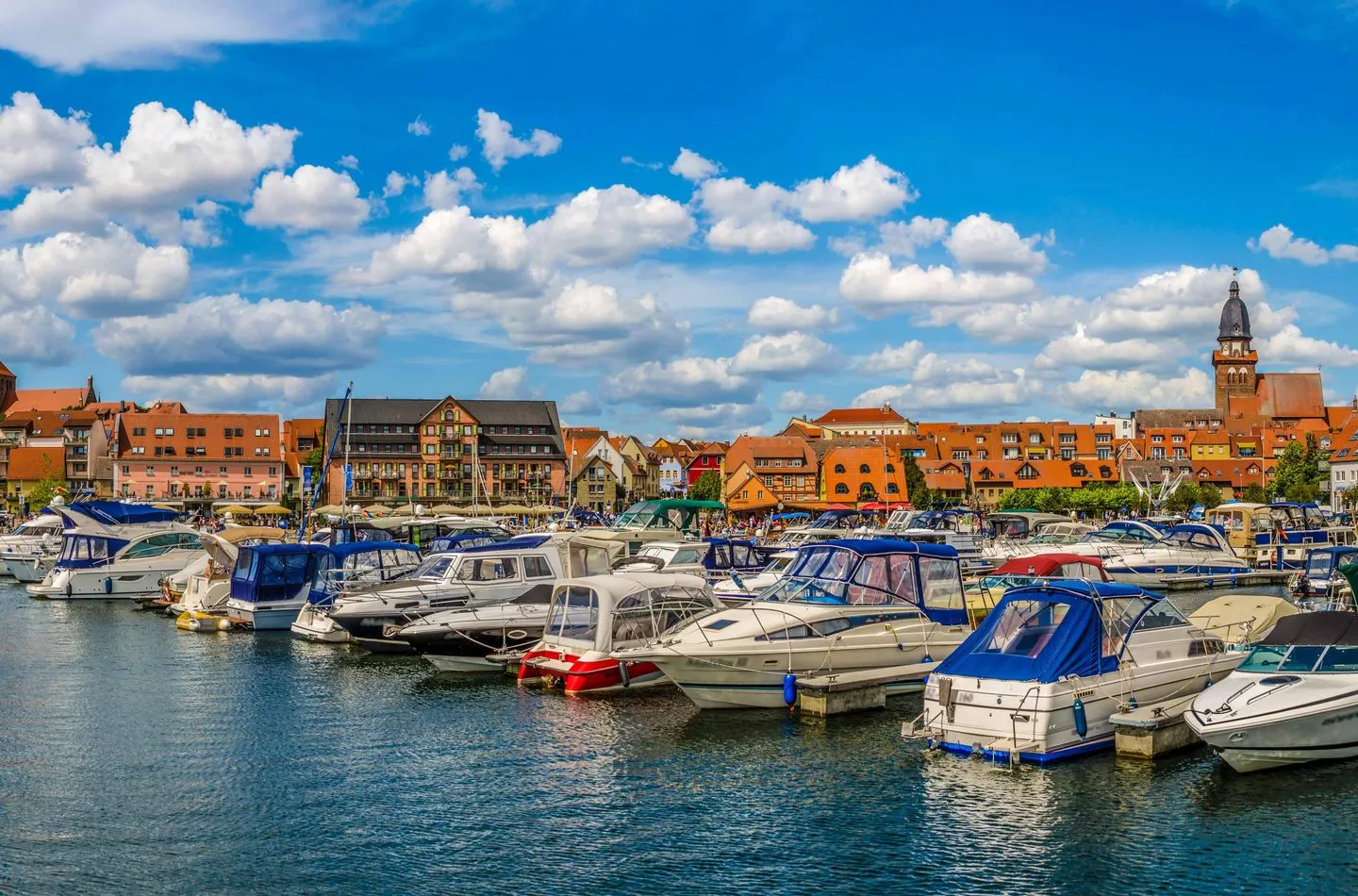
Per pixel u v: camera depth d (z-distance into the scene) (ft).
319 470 519.60
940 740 75.31
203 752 79.71
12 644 130.52
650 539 157.89
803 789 68.85
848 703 86.84
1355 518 264.31
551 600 108.06
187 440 534.37
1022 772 69.87
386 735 83.92
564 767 74.74
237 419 546.67
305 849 60.49
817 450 545.85
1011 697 71.61
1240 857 57.47
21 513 541.75
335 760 77.20
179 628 142.41
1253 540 233.35
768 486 499.92
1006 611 76.89
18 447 602.44
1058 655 72.74
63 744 82.07
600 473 552.00
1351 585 114.42
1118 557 171.94
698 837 61.57
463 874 56.90
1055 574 128.57
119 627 146.20
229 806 67.46
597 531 155.02
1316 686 68.85
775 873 56.65
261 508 300.61
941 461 603.67
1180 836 60.13
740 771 73.05
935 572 95.96
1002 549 190.70
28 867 58.13
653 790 69.46
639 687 97.09
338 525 200.85
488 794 69.31
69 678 107.86
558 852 59.77
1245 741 67.00
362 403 520.01
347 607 117.08
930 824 62.44
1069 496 472.03
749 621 88.43
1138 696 75.25
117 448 524.52
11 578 231.50
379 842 61.36
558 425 542.98
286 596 138.21
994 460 612.70
